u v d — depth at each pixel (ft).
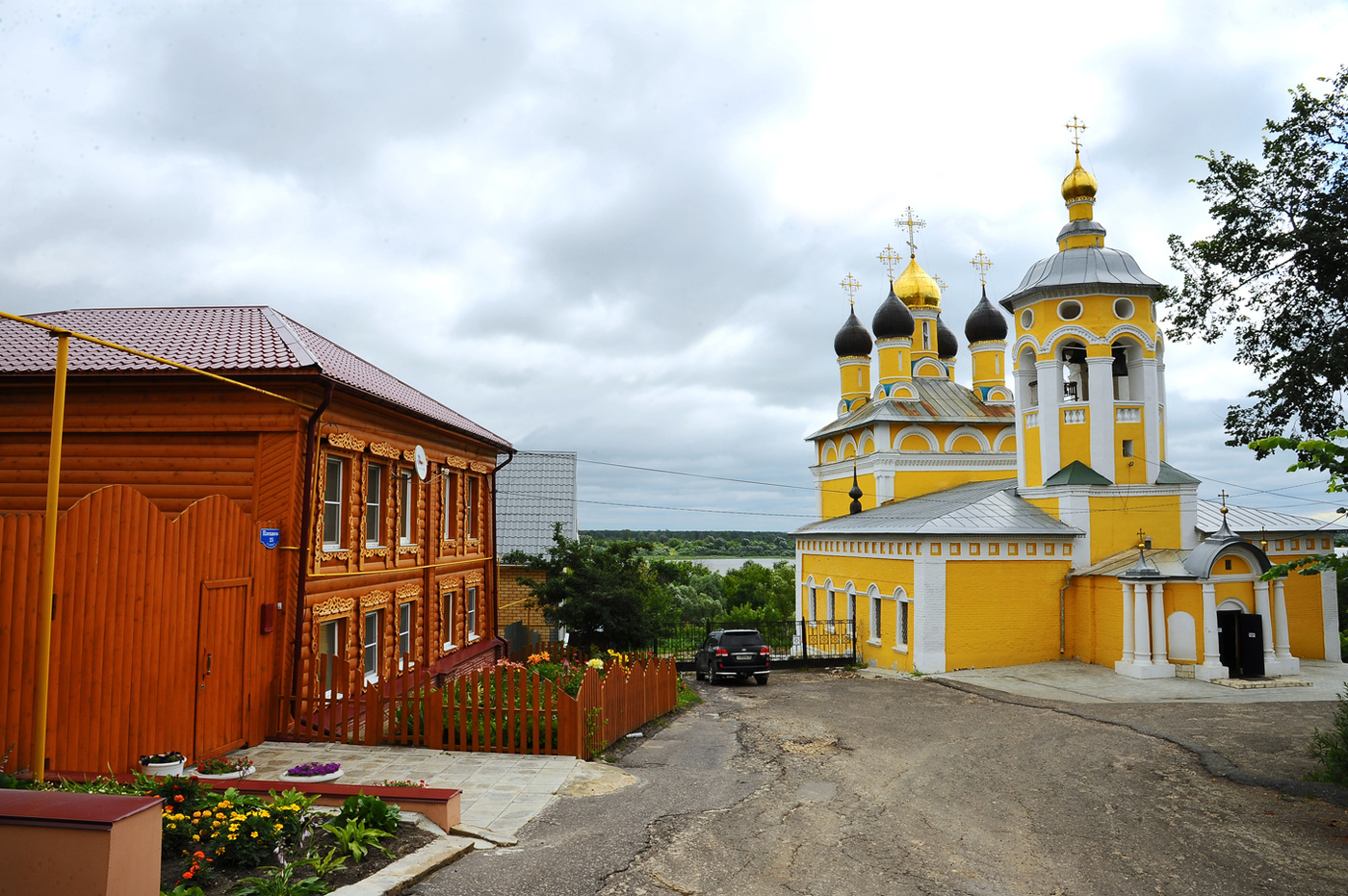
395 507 54.08
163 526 33.55
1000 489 101.55
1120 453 91.81
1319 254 48.78
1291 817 34.01
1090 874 27.58
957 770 42.14
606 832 29.55
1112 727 53.93
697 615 217.77
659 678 58.18
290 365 40.42
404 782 33.14
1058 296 93.97
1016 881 26.81
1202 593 77.15
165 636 33.47
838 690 76.07
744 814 32.86
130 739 31.73
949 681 79.25
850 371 144.77
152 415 41.47
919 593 87.51
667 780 38.24
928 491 123.65
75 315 53.01
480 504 73.67
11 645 29.86
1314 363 49.29
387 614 53.36
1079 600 87.76
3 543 30.12
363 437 48.93
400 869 24.30
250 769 34.45
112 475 41.60
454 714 41.50
